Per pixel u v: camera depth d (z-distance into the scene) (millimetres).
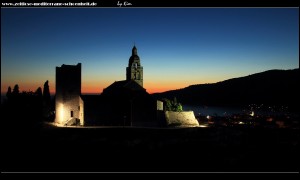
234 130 67438
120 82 85500
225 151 52094
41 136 60125
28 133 63500
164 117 72312
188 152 50969
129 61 90562
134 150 51562
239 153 51031
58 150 51750
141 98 71688
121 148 52469
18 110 94125
